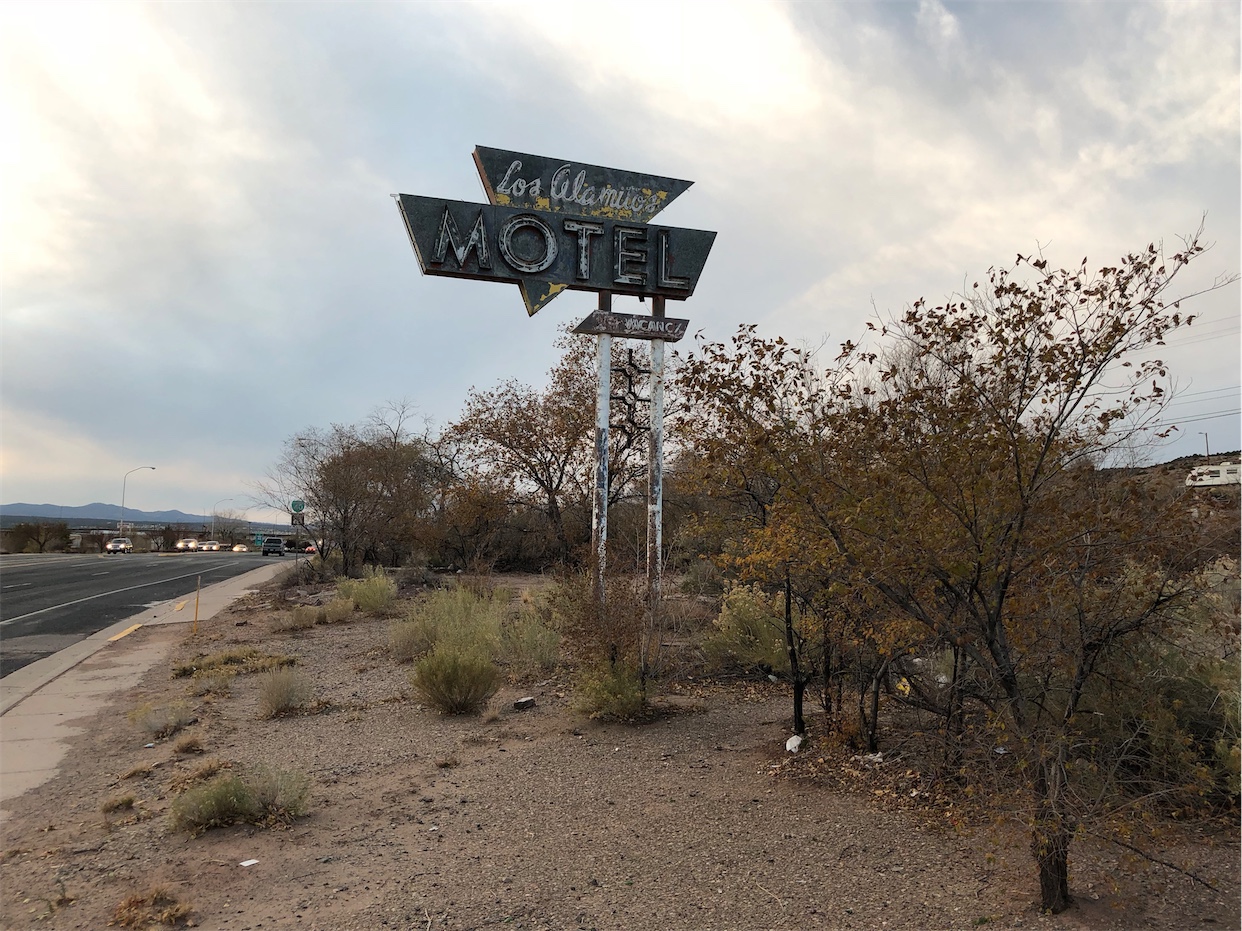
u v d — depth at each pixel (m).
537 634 9.97
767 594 8.11
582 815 4.71
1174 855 3.73
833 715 6.19
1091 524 3.18
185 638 13.06
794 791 4.93
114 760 6.14
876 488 3.49
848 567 3.70
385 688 8.81
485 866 4.00
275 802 4.83
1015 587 3.43
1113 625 3.43
